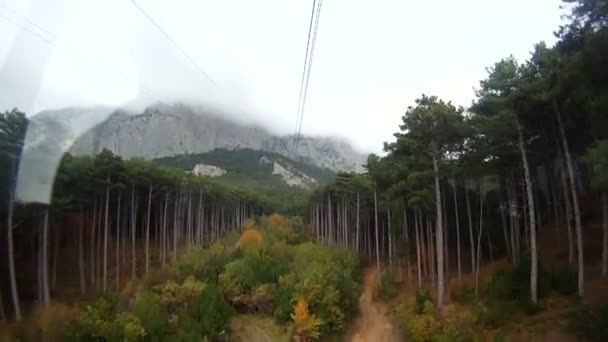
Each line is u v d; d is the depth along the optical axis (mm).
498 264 40188
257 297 37938
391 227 52531
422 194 34031
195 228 81188
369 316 37875
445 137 32781
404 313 33656
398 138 34812
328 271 40594
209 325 31578
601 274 27094
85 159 42469
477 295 32344
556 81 24547
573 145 30828
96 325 26578
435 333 27922
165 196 66625
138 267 53594
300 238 70438
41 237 36312
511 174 38281
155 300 32750
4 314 30344
